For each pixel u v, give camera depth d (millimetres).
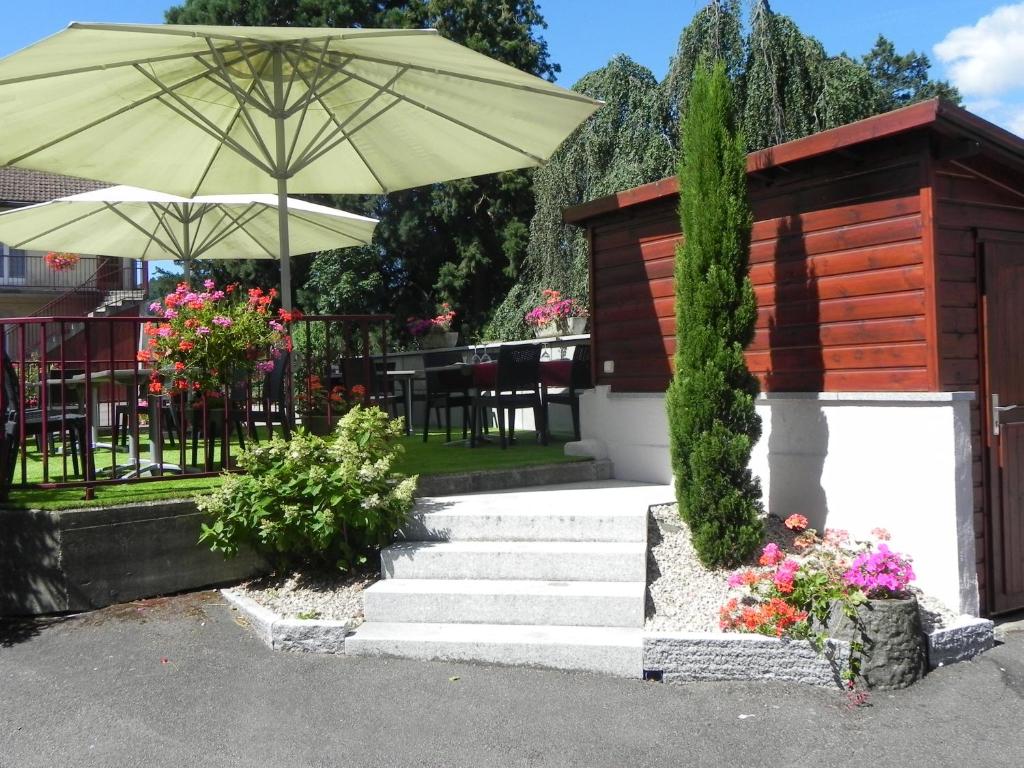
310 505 5266
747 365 5676
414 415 12492
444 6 25984
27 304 24172
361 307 24766
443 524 5488
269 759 3537
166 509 5383
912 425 5148
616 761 3539
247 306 5828
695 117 5430
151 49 5195
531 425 10422
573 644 4434
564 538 5414
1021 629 5207
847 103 12758
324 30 4859
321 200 25281
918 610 4422
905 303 5188
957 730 3842
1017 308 5555
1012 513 5484
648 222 6961
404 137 6902
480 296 26219
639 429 6980
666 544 5543
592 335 7523
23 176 23422
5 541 5090
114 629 4883
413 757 3561
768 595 4520
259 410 7742
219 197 8070
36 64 4895
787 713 4000
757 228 6059
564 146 16000
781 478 5918
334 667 4449
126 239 9680
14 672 4363
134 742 3670
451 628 4738
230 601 5273
